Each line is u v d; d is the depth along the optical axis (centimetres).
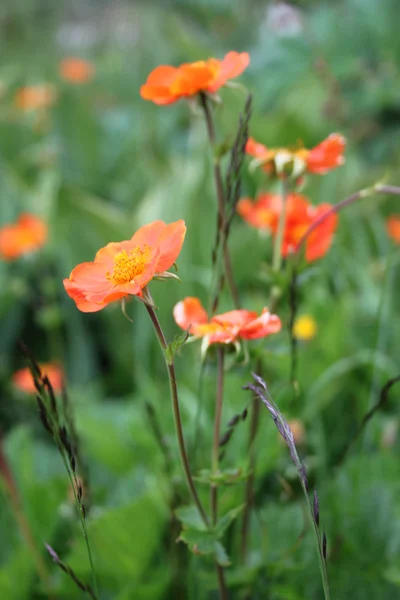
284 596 58
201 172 99
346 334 77
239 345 52
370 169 116
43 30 257
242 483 59
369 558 59
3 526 64
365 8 120
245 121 53
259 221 60
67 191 97
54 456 75
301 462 49
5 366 98
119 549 60
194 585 60
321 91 118
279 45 118
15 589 61
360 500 60
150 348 90
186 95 55
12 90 175
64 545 64
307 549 59
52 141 132
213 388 66
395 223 89
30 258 93
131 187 124
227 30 177
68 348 102
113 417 74
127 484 64
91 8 257
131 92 192
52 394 51
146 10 202
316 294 81
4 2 259
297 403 64
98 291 49
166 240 49
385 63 117
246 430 62
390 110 119
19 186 118
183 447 51
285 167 57
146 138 139
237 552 60
